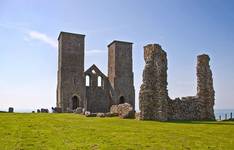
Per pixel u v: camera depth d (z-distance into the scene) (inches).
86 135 1005.8
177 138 999.0
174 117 1788.9
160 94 1631.4
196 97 1927.9
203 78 1961.1
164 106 1633.9
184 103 1854.1
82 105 3193.9
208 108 1932.8
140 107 1631.4
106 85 3467.0
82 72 3248.0
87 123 1341.0
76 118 1610.5
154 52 1674.5
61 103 3107.8
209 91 1948.8
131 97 3459.6
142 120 1583.4
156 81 1652.3
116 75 3420.3
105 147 834.2
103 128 1172.5
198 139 998.4
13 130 1058.7
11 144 844.0
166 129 1199.6
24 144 848.9
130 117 1722.4
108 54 3609.7
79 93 3196.4
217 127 1322.6
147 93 1636.3
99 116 1871.3
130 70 3508.9
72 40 3255.4
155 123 1424.7
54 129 1115.3
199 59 1990.7
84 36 3309.5
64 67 3179.1
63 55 3193.9
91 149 811.4
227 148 878.4
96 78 3412.9
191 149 849.5
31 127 1143.0
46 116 1642.5
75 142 892.0
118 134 1037.8
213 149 859.4
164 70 1673.2
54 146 836.0
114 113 1910.7
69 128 1149.7
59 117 1624.0
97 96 3376.0
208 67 1980.8
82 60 3267.7
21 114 1747.0
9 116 1509.6
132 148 833.5
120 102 3435.0
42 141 894.4
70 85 3171.8
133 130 1139.9
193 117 1871.3
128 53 3528.5
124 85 3447.3
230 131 1199.6
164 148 846.5
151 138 981.2
